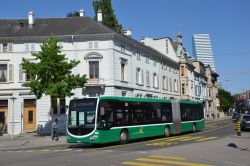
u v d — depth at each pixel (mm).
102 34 43062
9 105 43188
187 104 36750
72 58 43281
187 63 75250
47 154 19688
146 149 21375
